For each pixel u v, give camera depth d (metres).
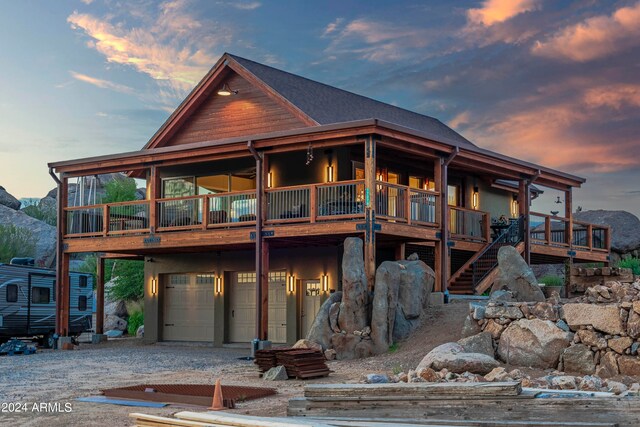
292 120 25.33
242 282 26.66
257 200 22.22
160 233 24.31
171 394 12.95
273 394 13.45
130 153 24.77
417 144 22.03
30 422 11.16
